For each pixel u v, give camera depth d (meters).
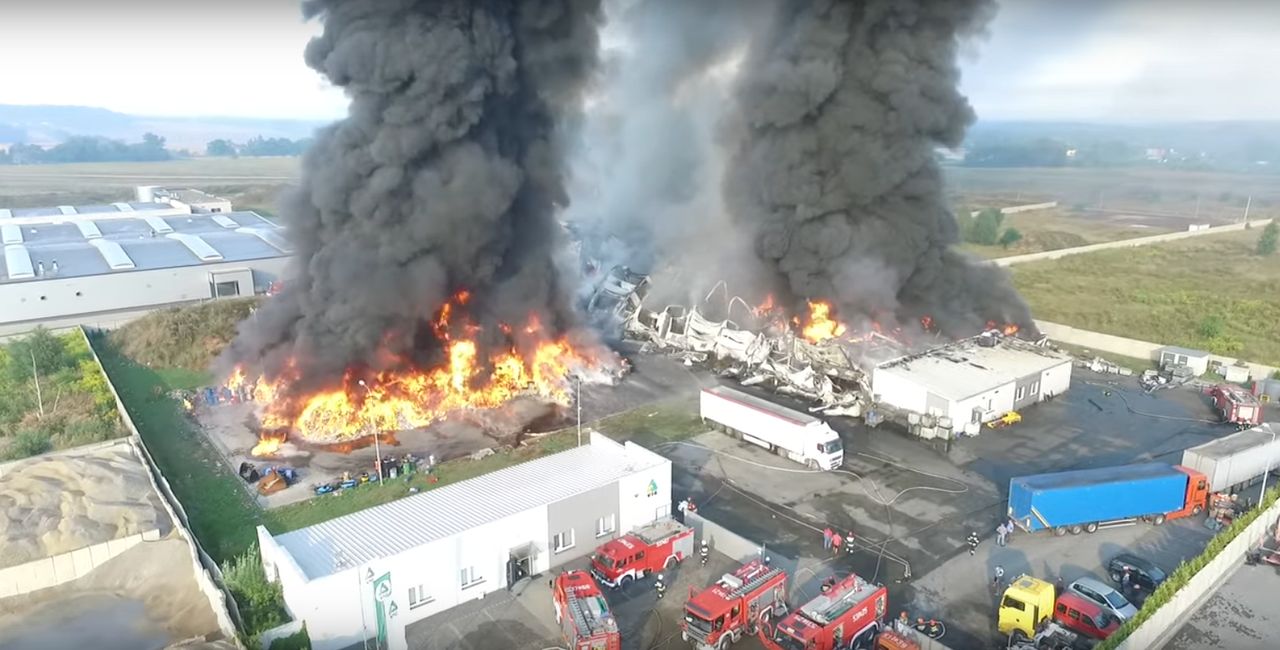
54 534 29.92
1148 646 24.92
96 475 34.81
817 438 38.28
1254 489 35.88
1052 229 117.25
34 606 27.48
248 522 33.09
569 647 25.14
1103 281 81.38
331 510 34.19
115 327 61.62
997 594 28.36
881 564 30.28
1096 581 27.75
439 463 39.06
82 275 62.12
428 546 26.58
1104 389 49.94
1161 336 61.97
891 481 37.38
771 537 32.28
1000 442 41.91
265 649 24.23
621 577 28.53
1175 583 26.47
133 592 28.30
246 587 26.53
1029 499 31.84
